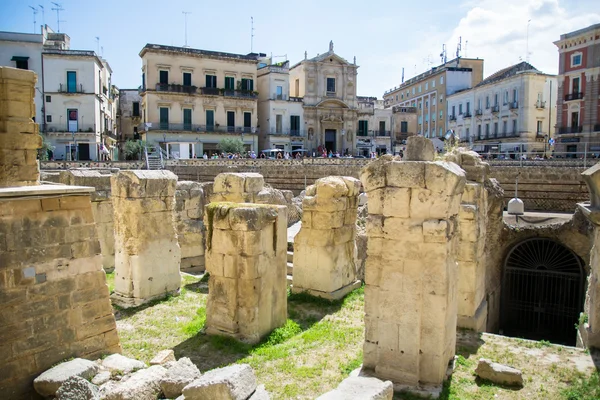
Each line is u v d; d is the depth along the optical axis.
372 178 8.04
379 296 8.05
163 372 7.30
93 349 8.24
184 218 16.47
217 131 56.59
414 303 7.75
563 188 24.30
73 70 48.94
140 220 12.20
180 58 54.84
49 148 45.12
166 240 12.88
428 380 7.72
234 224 9.71
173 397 6.80
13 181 8.72
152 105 53.78
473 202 10.56
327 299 12.72
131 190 12.14
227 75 57.72
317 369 8.50
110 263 15.51
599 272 9.42
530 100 51.44
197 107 55.81
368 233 8.13
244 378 6.36
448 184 7.50
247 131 58.47
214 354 9.23
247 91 58.41
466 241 10.55
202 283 14.22
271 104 58.94
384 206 7.97
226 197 14.92
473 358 9.00
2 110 8.67
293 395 7.59
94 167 38.03
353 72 62.69
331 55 61.09
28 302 7.44
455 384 7.86
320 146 60.12
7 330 7.19
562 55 45.00
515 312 16.58
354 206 13.73
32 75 8.94
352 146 63.25
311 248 13.09
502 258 16.55
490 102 57.25
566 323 15.79
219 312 10.03
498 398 7.46
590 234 14.66
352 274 13.91
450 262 7.89
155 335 10.23
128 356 9.15
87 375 7.31
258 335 9.85
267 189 16.67
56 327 7.76
